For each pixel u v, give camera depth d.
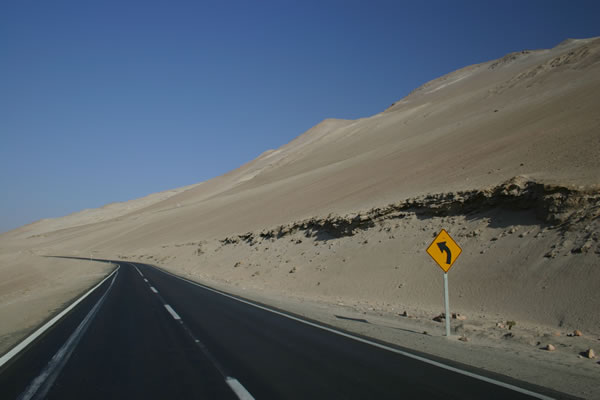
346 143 92.75
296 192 54.34
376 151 61.75
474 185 22.03
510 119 39.22
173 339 8.34
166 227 79.75
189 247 53.56
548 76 62.16
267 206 53.81
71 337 8.73
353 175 47.72
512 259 14.16
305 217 35.72
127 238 88.88
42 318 11.80
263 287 23.59
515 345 8.14
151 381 5.55
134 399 4.85
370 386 5.31
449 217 20.02
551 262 12.67
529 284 12.38
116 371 6.07
